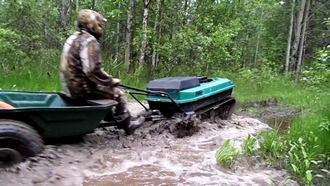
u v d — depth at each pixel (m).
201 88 5.76
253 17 24.31
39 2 12.79
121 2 11.62
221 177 3.92
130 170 3.90
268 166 4.53
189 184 3.63
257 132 6.17
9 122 3.39
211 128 5.96
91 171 3.76
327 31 20.64
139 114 5.74
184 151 4.72
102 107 4.12
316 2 22.31
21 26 11.85
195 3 13.82
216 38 12.58
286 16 23.55
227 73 14.98
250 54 25.84
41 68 9.66
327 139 5.42
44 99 4.59
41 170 3.50
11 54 9.67
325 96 9.00
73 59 4.24
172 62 12.55
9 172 3.30
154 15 12.80
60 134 4.02
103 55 12.68
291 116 9.34
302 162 4.63
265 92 13.45
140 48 11.84
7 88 7.64
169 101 5.34
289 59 22.47
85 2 12.12
